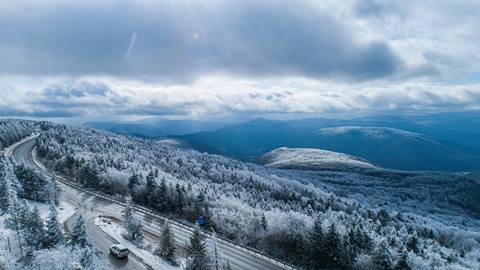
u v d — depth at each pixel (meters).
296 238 84.75
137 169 163.50
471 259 100.31
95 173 138.38
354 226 84.06
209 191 138.38
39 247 54.12
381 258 65.81
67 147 192.50
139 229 77.50
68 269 43.34
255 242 90.69
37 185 105.69
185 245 77.94
